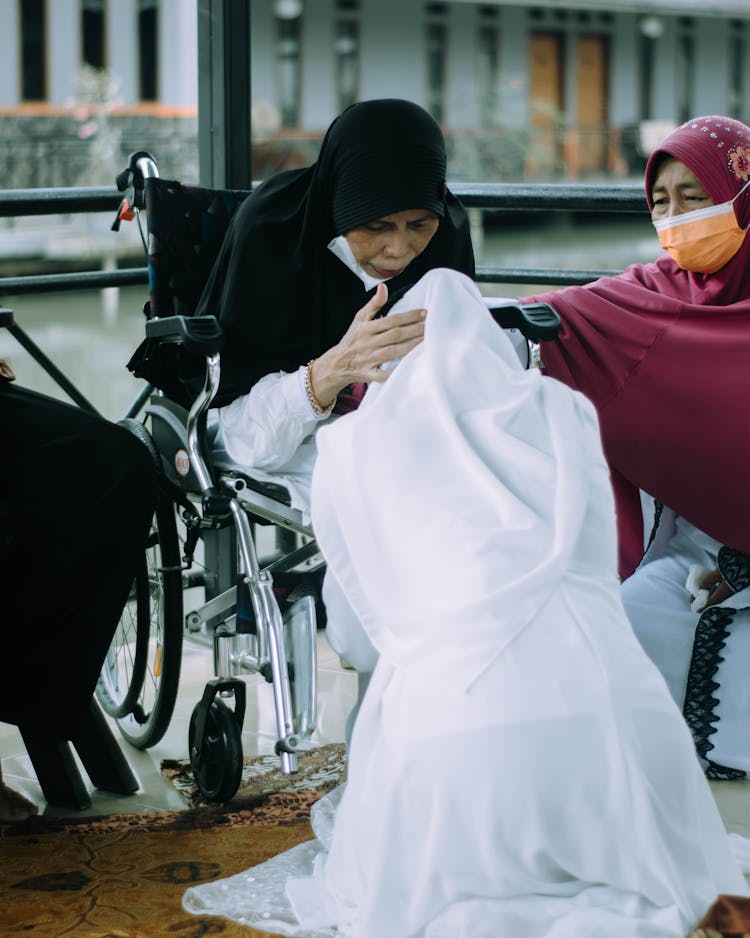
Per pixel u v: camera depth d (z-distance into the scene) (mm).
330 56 18953
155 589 2826
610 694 1772
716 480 2719
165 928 1991
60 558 2289
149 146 17422
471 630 1791
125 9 17312
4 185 16984
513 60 20734
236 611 2395
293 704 2229
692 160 2678
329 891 1997
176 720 3008
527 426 1959
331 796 2373
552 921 1766
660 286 2848
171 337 2365
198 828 2381
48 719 2359
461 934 1761
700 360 2709
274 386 2330
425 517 1874
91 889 2137
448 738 1765
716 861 1901
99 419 2379
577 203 3438
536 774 1744
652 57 22203
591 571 1886
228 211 2693
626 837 1769
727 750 2576
